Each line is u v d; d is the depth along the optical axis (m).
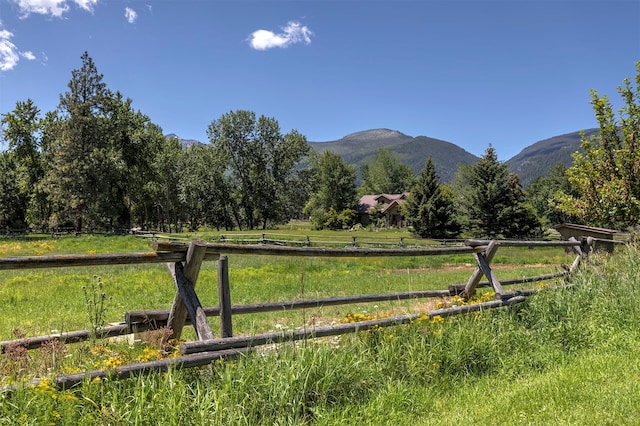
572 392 4.07
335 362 3.93
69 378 3.02
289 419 3.28
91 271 15.84
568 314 6.15
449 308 5.68
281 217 80.06
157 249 4.07
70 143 50.03
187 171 71.69
